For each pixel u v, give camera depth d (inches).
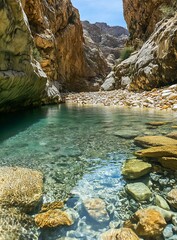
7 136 251.3
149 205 117.7
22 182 132.0
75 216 109.7
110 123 316.8
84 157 184.4
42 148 207.8
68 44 1294.3
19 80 331.9
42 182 140.0
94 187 136.2
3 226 97.5
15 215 106.1
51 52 924.0
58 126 307.1
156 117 343.9
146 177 145.2
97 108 505.4
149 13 1123.3
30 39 361.1
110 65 2052.2
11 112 436.5
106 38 2908.5
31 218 106.8
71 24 1373.0
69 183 140.9
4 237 91.7
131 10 1286.9
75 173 154.6
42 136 251.6
